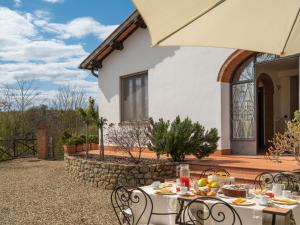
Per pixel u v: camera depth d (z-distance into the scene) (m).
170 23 2.67
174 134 8.80
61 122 21.34
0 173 11.87
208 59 10.12
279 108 12.46
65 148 13.10
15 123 20.25
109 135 11.48
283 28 2.98
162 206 4.23
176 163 8.66
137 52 12.44
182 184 4.41
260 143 12.33
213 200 3.87
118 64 13.23
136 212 4.41
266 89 12.12
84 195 7.95
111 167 8.64
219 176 4.66
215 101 9.93
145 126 10.04
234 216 3.45
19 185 9.45
